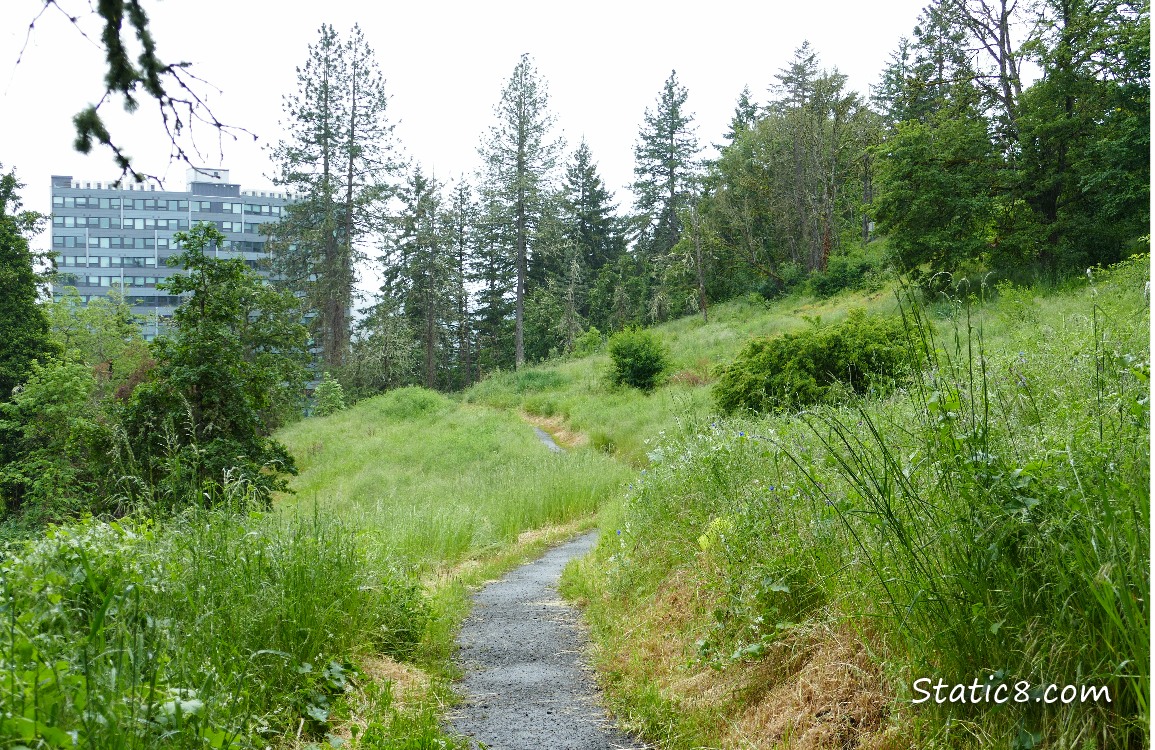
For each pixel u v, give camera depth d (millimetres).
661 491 8695
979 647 3312
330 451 31375
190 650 4090
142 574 4422
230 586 4953
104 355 42375
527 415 37938
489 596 8859
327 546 6102
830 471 5098
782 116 55906
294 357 34969
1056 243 26922
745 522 5754
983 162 28484
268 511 7492
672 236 75312
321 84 53781
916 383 4418
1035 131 27484
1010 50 30703
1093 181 25297
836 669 4184
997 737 3143
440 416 38938
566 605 8273
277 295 33125
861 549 4305
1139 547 2760
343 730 4500
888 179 29281
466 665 6148
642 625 6500
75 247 100312
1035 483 3312
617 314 69312
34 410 25922
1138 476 3074
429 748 4207
